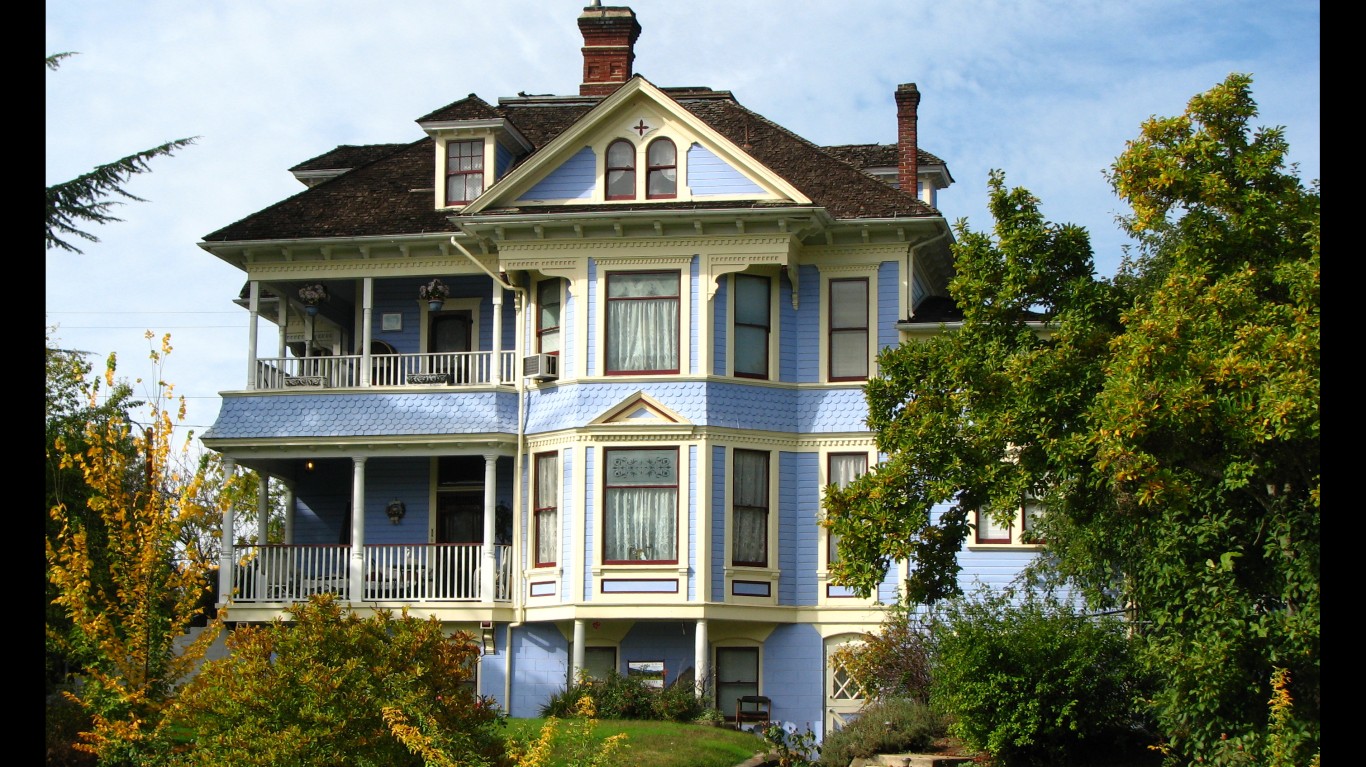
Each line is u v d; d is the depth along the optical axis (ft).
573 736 73.36
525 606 106.01
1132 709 80.33
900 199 108.58
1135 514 71.77
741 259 105.19
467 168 113.39
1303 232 69.41
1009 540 104.94
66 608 79.61
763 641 105.19
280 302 115.34
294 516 116.98
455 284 115.44
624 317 105.70
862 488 79.36
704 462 103.55
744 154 104.94
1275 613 66.28
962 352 79.30
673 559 103.04
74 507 98.02
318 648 66.39
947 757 84.64
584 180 106.83
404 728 61.67
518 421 107.96
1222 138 71.41
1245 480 64.85
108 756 69.36
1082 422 74.08
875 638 98.12
